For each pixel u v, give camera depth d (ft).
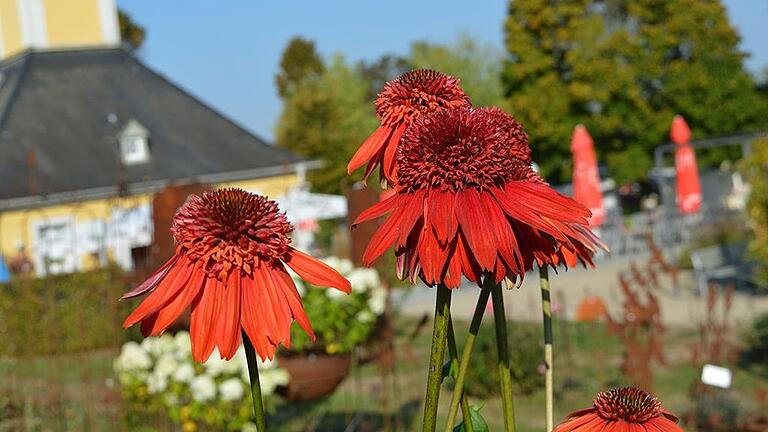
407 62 131.13
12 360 26.13
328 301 18.33
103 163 76.59
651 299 21.13
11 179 71.26
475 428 3.81
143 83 87.92
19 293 28.63
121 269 30.25
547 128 106.01
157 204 18.12
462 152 3.14
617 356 28.45
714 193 67.72
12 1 87.15
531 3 106.01
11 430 19.75
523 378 26.27
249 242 3.35
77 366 26.09
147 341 18.71
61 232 35.12
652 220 65.62
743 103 106.01
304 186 54.60
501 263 3.05
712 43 105.60
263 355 3.24
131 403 18.45
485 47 124.16
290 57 161.17
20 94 81.46
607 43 103.19
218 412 17.88
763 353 27.66
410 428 21.83
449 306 3.19
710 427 20.93
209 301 3.32
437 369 3.20
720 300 38.40
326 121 122.01
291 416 23.70
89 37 89.15
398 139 3.65
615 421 3.58
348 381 28.19
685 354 28.14
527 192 3.18
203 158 82.64
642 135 106.11
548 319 3.98
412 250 3.14
